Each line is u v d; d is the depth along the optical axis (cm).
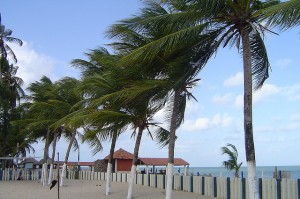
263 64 1327
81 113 1925
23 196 2238
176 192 2034
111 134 1827
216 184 1830
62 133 3400
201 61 1318
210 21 1206
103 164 4600
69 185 2930
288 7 962
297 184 1390
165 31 1212
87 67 2261
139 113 1780
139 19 1211
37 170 4144
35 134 3522
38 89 3166
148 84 1367
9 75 4691
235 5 1184
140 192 2172
